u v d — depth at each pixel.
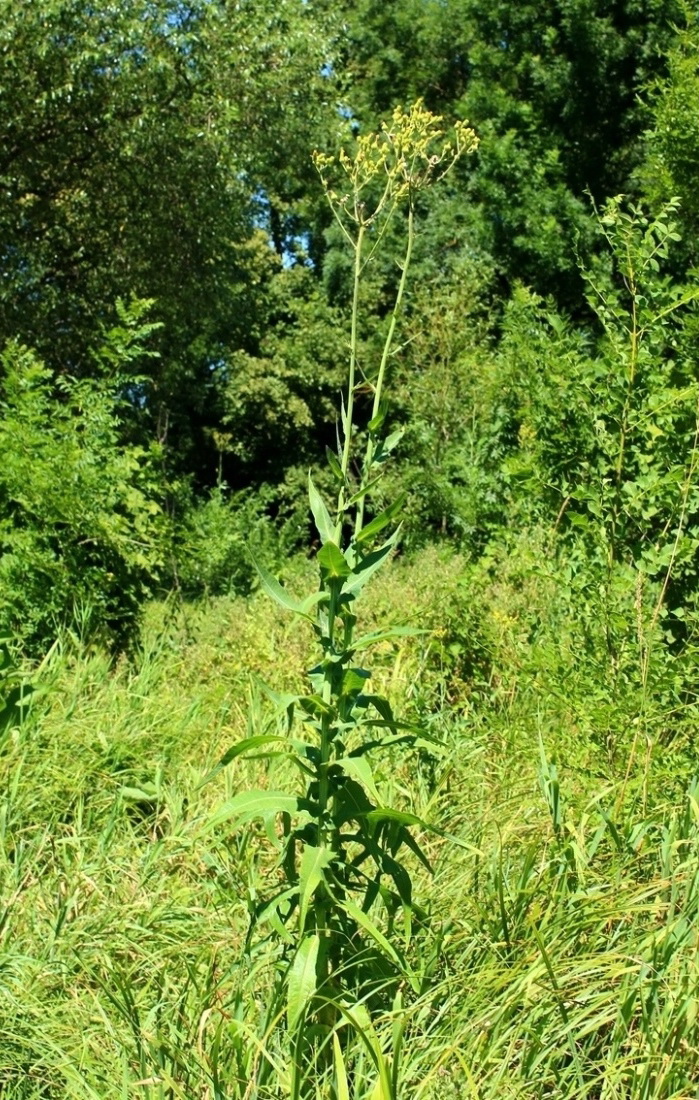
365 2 22.86
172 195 16.55
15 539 6.61
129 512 7.71
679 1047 2.72
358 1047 2.86
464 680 5.75
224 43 16.02
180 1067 2.81
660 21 18.05
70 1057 2.91
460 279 16.20
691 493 4.68
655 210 8.37
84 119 15.61
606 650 4.56
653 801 3.96
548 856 3.59
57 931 3.48
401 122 3.54
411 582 7.13
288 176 18.86
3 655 4.72
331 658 2.90
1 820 4.12
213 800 4.53
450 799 4.30
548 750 4.48
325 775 2.86
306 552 17.52
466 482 11.22
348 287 22.72
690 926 3.09
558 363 5.31
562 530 5.59
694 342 5.51
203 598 9.33
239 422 25.14
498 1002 2.91
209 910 3.66
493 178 17.73
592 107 18.42
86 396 7.74
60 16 14.48
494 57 19.30
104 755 4.82
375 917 3.41
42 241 16.47
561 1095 2.68
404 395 15.00
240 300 19.42
